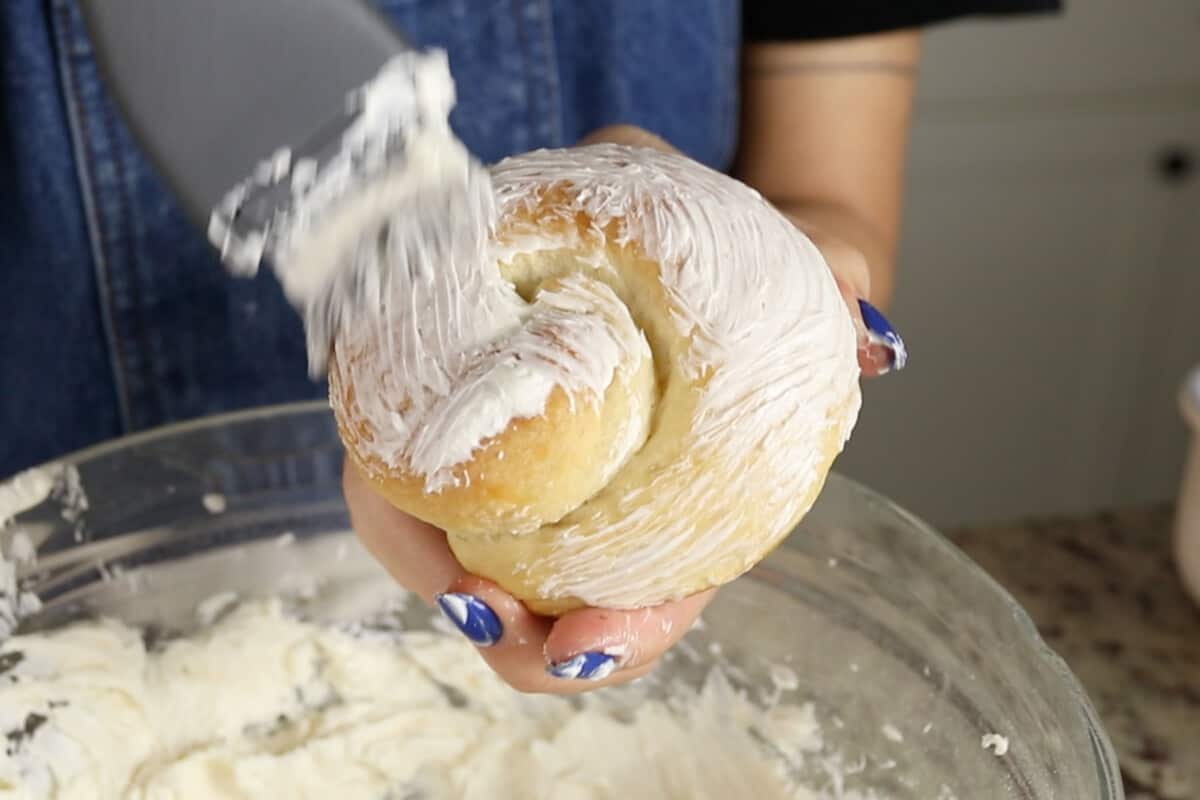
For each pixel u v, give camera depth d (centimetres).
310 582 56
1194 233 94
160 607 55
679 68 63
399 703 55
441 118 36
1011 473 103
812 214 61
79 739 51
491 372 35
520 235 38
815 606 51
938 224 92
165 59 35
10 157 57
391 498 37
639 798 52
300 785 52
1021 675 43
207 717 54
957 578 46
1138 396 101
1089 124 90
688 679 55
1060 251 94
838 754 51
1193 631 62
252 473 54
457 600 39
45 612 53
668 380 37
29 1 55
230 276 60
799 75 65
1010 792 43
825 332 38
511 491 35
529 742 54
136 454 52
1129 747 56
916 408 99
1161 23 86
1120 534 70
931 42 85
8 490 51
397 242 36
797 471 37
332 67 35
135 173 58
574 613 39
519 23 60
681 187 38
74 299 60
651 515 37
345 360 37
